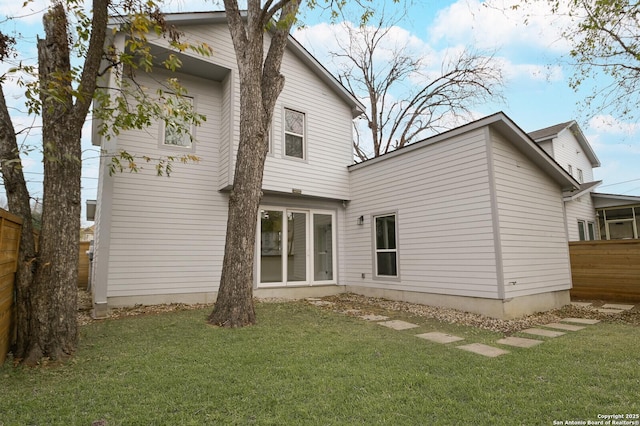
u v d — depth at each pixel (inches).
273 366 144.6
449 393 120.0
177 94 222.8
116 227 295.7
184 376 132.6
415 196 332.2
